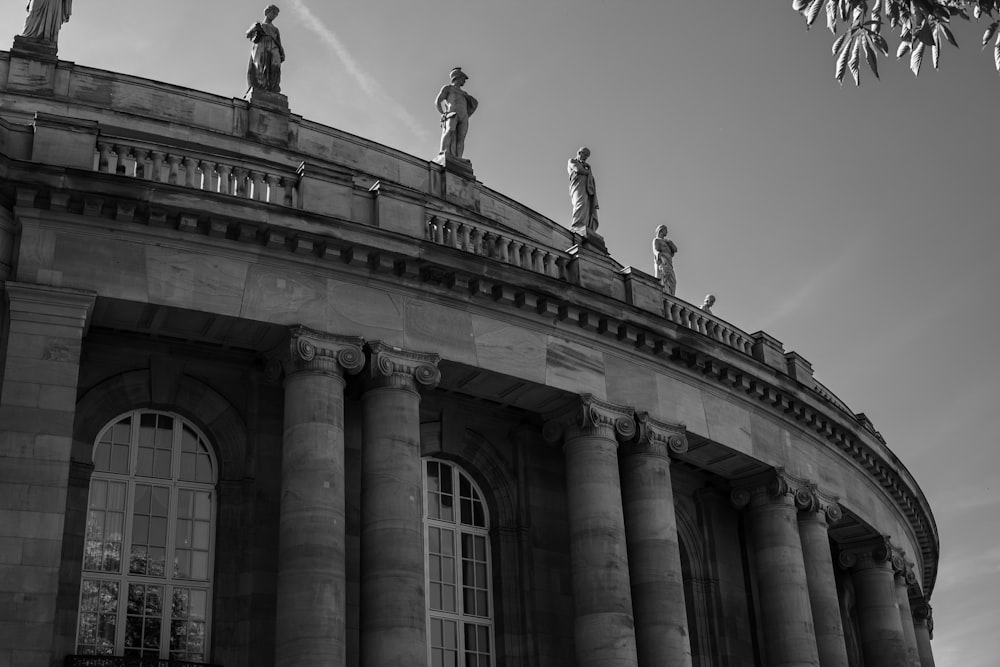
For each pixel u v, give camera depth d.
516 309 31.52
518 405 32.66
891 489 46.59
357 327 28.80
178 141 35.94
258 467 29.16
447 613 31.58
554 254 34.09
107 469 28.00
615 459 32.38
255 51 39.88
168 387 28.88
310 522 26.38
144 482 28.27
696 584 37.84
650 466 33.16
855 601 45.66
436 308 30.27
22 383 24.45
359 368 28.34
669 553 32.41
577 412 32.19
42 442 24.14
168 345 28.94
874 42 13.98
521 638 32.28
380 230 28.98
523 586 32.75
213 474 29.11
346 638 28.58
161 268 26.80
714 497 39.06
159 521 28.14
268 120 38.69
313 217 28.20
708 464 37.22
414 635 26.75
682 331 34.66
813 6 14.04
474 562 32.78
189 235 27.30
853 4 14.05
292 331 27.75
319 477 26.80
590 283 34.19
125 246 26.61
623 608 30.55
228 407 29.45
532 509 33.53
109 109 35.62
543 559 33.25
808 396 39.22
